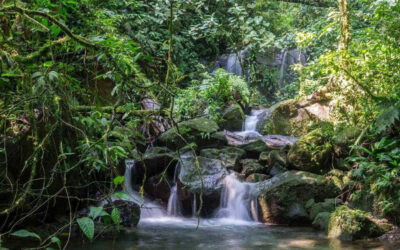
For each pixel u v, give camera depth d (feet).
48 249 7.49
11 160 12.89
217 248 13.61
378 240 14.42
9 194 12.85
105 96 18.86
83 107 10.93
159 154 20.80
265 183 19.15
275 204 17.87
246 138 25.80
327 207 17.16
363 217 14.90
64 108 10.14
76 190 14.76
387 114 15.85
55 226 14.15
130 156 19.90
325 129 20.56
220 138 23.52
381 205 15.90
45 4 10.07
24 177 13.01
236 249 13.48
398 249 13.19
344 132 19.53
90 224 6.77
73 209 15.40
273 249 13.50
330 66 19.15
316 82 25.07
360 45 19.95
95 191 16.31
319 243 14.19
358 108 19.97
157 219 18.69
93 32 13.79
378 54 18.01
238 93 30.60
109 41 8.38
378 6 19.34
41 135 12.17
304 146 19.63
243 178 20.35
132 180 20.93
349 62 18.89
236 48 33.22
